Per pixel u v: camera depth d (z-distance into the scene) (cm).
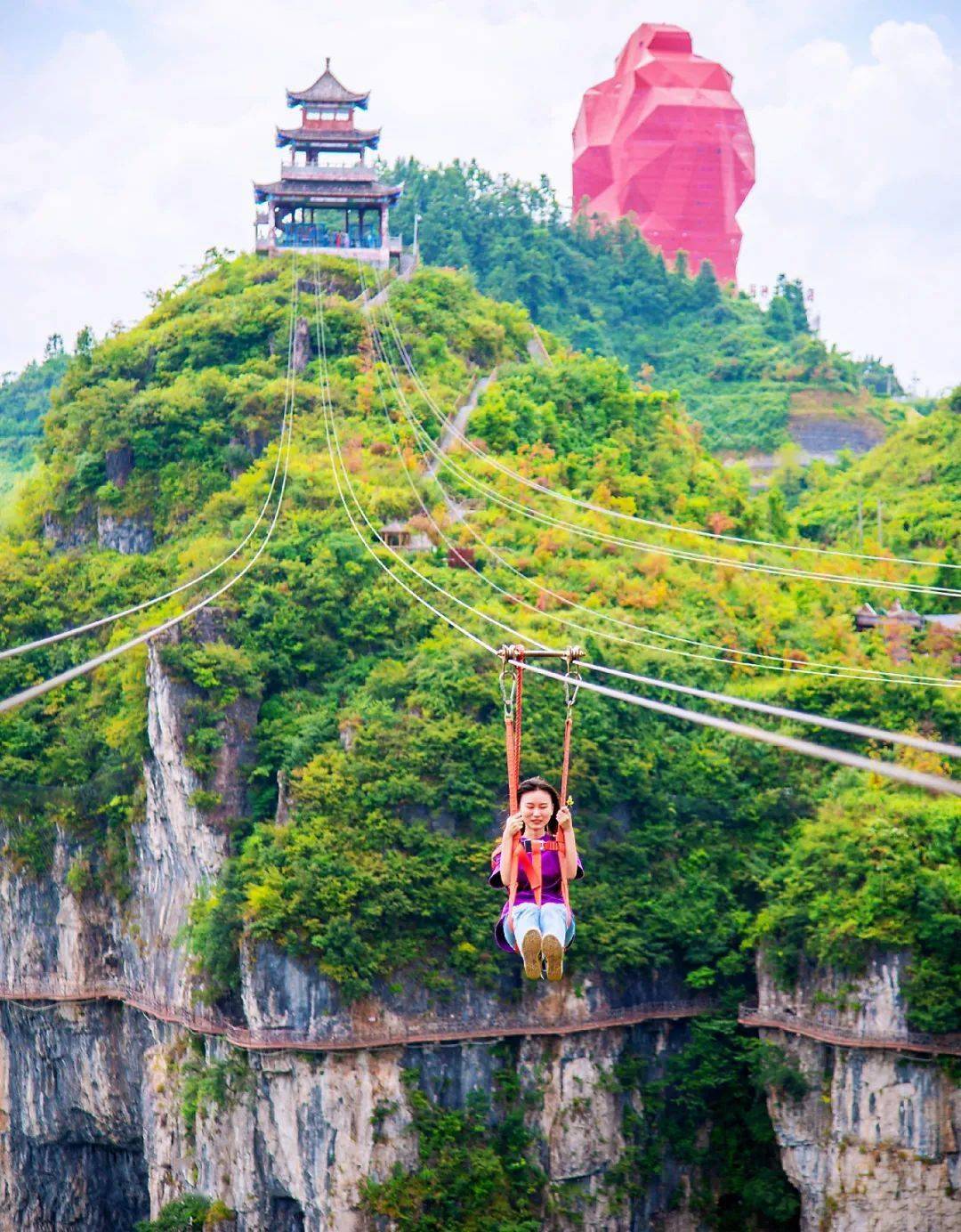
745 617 11206
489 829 9506
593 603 10962
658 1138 8919
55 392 15162
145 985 10006
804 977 8712
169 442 13550
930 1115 8200
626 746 9919
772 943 8875
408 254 17975
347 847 9094
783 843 9606
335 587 11075
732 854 9619
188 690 10156
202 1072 9219
